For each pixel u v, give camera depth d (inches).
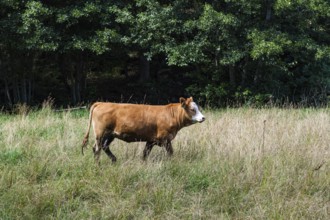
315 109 703.7
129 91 940.0
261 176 354.0
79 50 784.9
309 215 308.8
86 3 727.1
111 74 1032.2
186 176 355.6
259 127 477.4
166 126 387.2
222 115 579.8
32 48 713.6
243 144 416.5
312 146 419.5
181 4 750.5
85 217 304.5
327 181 352.5
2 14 741.9
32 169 353.7
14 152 394.0
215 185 347.6
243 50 753.6
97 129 384.2
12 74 803.4
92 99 891.4
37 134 477.7
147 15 739.4
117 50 816.3
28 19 691.4
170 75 1011.9
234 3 744.3
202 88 825.5
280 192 337.1
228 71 884.0
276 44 724.0
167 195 325.1
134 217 305.6
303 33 801.6
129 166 358.9
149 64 1007.6
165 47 743.7
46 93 906.7
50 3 774.5
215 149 412.5
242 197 331.0
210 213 311.6
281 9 749.9
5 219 296.4
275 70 817.5
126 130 383.2
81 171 356.2
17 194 318.3
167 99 925.2
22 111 646.5
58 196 320.5
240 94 791.1
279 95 839.1
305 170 368.8
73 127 506.0
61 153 390.9
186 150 408.8
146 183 338.6
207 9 711.7
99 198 325.1
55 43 714.8
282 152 402.6
